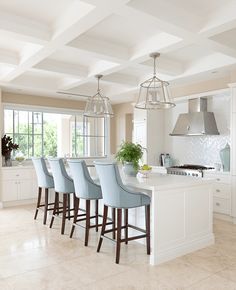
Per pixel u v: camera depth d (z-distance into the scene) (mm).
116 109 7910
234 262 2984
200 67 4422
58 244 3533
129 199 3014
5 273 2729
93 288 2443
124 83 5410
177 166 5715
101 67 4516
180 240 3203
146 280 2588
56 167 4020
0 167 5641
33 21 3023
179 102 6012
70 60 4492
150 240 3307
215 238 3758
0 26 2832
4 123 6352
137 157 3766
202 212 3459
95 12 2490
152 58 3932
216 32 2939
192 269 2818
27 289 2424
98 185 3533
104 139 7996
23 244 3525
